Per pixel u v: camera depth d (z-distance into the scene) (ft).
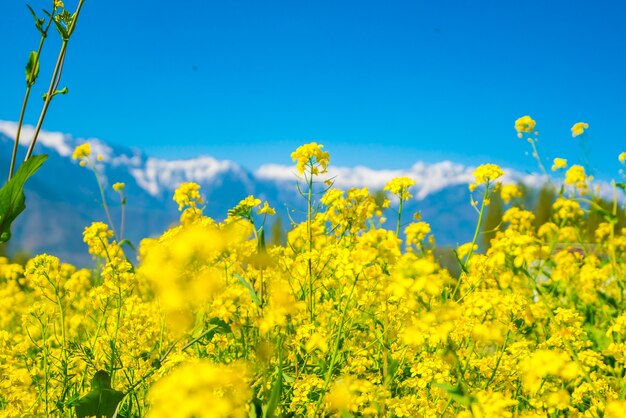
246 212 2.81
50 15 2.85
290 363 2.95
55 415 2.97
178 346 3.00
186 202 3.37
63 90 2.85
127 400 2.90
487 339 2.88
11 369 3.14
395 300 2.83
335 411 2.67
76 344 3.09
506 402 2.43
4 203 2.78
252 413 2.29
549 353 2.47
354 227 3.46
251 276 2.81
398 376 2.98
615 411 2.52
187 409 1.46
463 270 3.33
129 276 3.07
